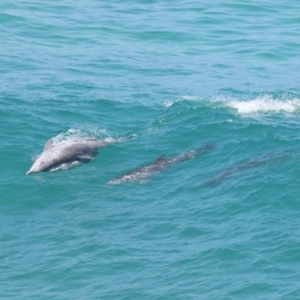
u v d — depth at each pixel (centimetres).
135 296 5091
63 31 12450
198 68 11100
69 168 7475
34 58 11125
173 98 9625
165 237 5934
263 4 14238
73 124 8569
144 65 11106
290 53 11906
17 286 5431
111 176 7281
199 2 14300
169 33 12594
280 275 5122
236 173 6906
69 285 5362
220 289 5034
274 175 6662
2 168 7500
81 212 6556
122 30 12656
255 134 7831
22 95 9400
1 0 13800
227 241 5662
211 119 8506
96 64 11019
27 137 8162
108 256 5706
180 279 5244
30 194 6969
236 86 10250
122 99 9506
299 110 8875
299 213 6019
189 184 6900
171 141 8031
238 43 12288
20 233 6278
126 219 6338
